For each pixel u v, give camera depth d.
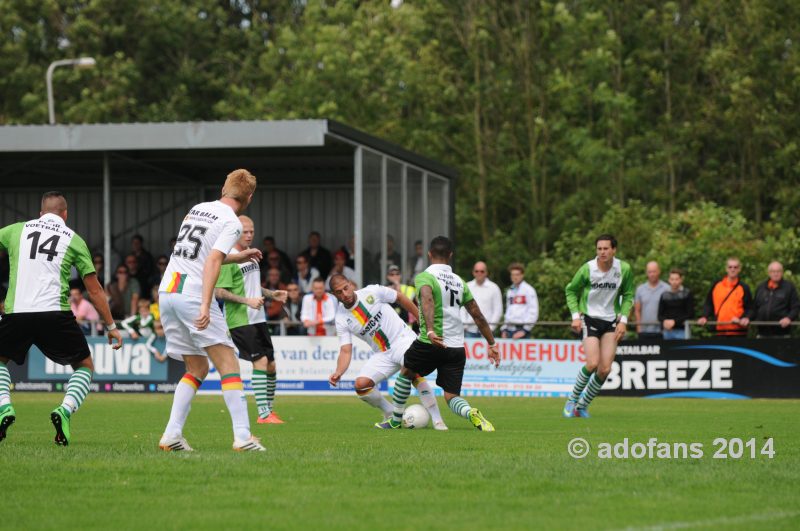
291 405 41.94
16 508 15.79
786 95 89.25
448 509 15.68
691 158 95.69
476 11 97.94
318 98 99.81
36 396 47.16
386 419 30.89
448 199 65.19
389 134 99.31
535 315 47.84
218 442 25.23
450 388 29.31
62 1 113.19
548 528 14.35
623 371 46.00
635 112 94.88
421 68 98.69
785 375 44.50
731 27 92.75
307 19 106.31
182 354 22.11
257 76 112.25
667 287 47.16
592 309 34.38
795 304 45.69
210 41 118.12
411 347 29.19
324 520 14.88
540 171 97.31
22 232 23.84
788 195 89.12
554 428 29.97
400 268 55.03
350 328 30.59
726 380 45.12
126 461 20.20
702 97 95.00
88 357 24.22
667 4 93.12
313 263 59.06
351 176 65.38
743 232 64.06
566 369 47.00
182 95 109.25
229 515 15.25
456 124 100.69
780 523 14.71
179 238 21.58
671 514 15.34
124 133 47.53
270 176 66.06
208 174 65.69
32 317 23.50
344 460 20.50
